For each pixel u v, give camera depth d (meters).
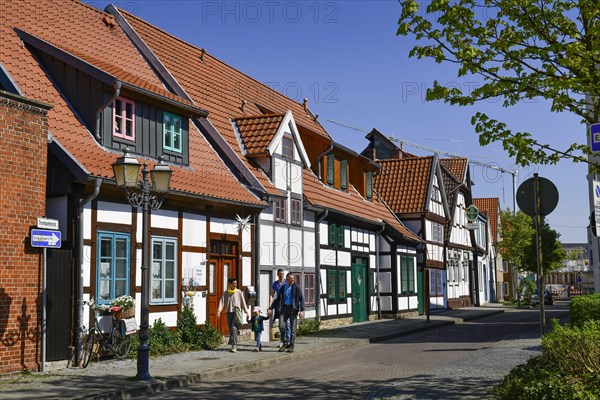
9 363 12.18
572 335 9.20
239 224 19.17
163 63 21.02
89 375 12.42
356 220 27.84
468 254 48.59
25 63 15.12
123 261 14.91
